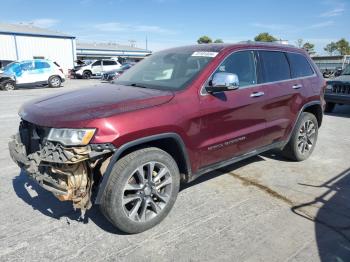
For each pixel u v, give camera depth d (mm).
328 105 10367
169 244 3020
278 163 5188
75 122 2766
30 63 19312
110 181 2910
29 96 14648
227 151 3898
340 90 9891
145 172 3162
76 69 31375
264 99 4254
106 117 2832
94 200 2936
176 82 3672
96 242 3037
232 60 3998
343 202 3881
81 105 3092
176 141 3287
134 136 2916
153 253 2891
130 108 3027
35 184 4254
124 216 3008
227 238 3113
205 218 3473
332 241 3082
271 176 4652
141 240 3078
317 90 5285
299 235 3172
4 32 33844
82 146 2725
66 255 2848
